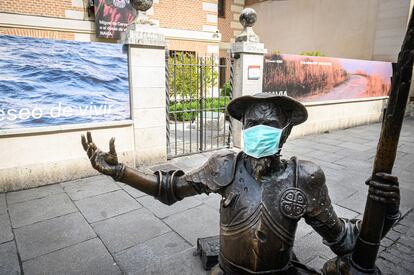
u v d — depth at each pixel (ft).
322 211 5.49
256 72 23.12
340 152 23.77
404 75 4.16
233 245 5.52
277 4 57.62
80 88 16.42
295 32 55.42
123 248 10.62
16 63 14.48
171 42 44.70
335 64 30.53
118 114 17.98
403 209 13.88
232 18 59.88
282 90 26.05
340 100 31.94
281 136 5.43
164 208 13.74
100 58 16.79
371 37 44.70
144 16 17.87
